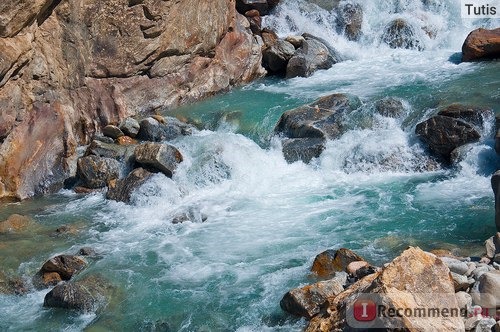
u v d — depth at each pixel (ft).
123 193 41.39
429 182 40.47
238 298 29.96
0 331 29.22
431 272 25.16
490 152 40.55
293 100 52.44
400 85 52.03
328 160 43.68
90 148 45.19
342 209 38.22
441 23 62.54
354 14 64.39
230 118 49.55
